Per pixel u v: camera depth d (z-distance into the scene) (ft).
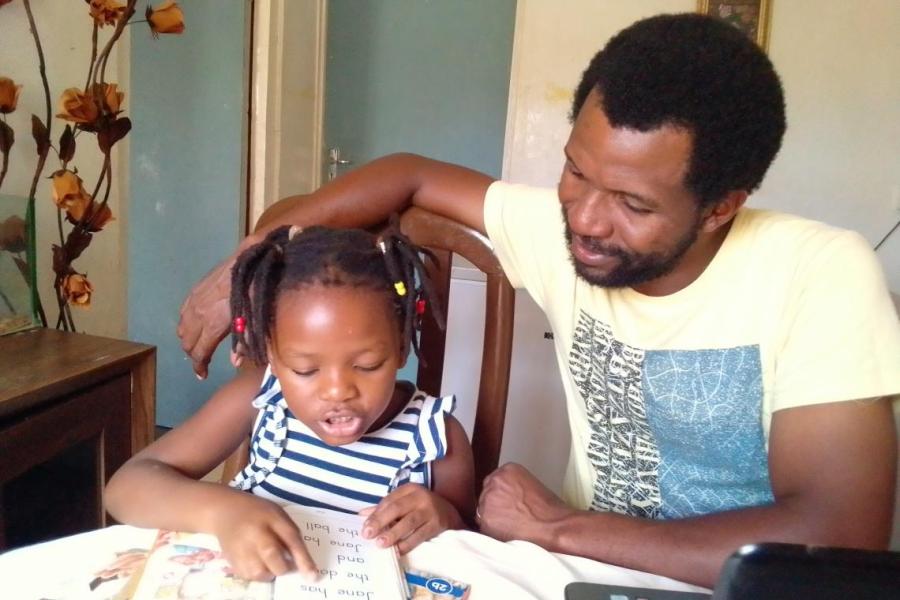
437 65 10.14
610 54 2.32
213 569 1.91
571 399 3.13
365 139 10.53
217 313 2.90
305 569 1.91
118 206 6.40
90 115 4.38
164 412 8.25
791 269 2.44
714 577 2.08
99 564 1.92
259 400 2.66
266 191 7.61
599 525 2.27
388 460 2.68
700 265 2.57
